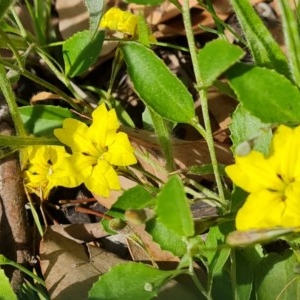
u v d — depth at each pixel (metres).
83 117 0.29
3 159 0.28
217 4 0.32
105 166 0.24
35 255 0.29
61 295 0.27
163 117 0.23
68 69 0.28
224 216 0.22
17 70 0.27
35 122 0.28
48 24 0.32
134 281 0.24
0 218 0.28
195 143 0.28
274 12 0.32
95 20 0.26
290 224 0.20
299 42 0.22
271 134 0.23
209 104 0.30
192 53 0.22
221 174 0.25
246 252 0.25
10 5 0.25
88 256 0.28
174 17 0.32
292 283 0.25
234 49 0.20
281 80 0.21
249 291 0.25
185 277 0.26
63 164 0.24
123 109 0.30
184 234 0.21
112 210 0.24
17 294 0.28
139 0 0.24
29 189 0.28
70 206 0.30
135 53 0.23
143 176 0.28
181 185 0.20
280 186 0.21
